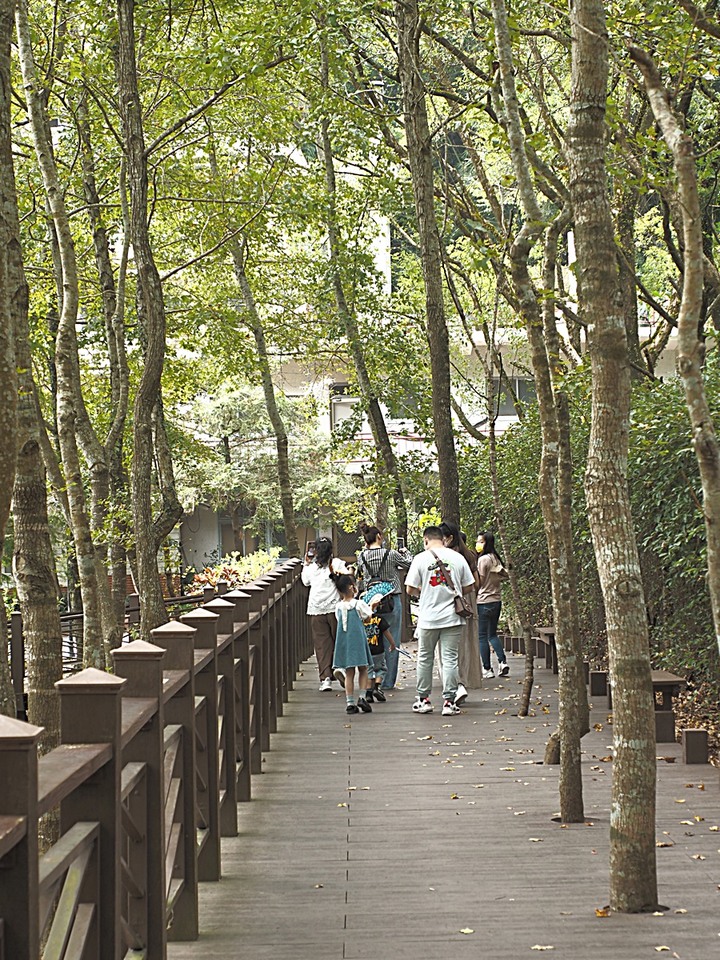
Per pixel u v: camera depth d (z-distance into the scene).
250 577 24.98
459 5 11.04
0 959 2.46
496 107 7.25
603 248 5.02
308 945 4.70
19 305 6.35
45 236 14.68
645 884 5.03
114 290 15.96
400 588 13.69
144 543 11.20
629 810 5.04
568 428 7.85
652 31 8.84
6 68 5.75
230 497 31.30
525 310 7.04
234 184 16.36
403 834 6.58
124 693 4.09
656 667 11.85
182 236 19.95
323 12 11.45
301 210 16.11
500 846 6.25
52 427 19.30
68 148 15.15
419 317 21.12
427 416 20.44
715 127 13.09
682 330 4.58
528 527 16.25
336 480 30.66
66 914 3.03
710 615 9.88
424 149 15.09
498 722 10.72
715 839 6.22
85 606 10.01
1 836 2.30
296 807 7.38
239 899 5.38
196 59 11.73
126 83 11.06
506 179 6.93
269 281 21.77
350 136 16.75
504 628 19.03
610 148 8.93
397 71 16.08
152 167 14.42
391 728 10.56
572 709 6.89
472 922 4.95
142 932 4.03
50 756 3.08
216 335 19.56
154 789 4.09
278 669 11.71
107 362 19.41
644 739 5.03
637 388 11.76
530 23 10.26
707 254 13.73
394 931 4.85
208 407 30.66
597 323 5.02
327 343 22.59
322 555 13.63
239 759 7.59
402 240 26.59
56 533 23.03
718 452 4.64
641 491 10.75
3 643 5.57
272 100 15.36
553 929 4.81
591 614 13.99
